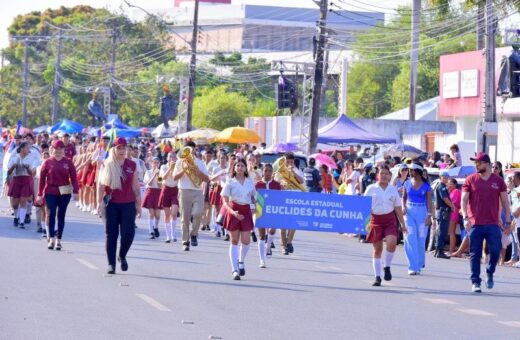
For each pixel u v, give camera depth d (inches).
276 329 570.9
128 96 4375.0
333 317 626.5
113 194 790.5
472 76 2223.2
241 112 3816.4
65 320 568.4
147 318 586.6
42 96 4950.8
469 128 2288.4
